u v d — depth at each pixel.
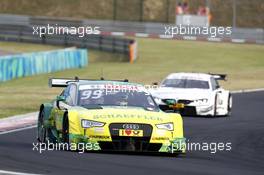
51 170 33.62
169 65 157.50
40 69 135.00
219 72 147.12
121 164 36.47
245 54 187.25
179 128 41.34
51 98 88.19
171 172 34.72
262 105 86.44
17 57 125.81
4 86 111.38
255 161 41.28
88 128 39.91
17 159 37.09
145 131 40.22
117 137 39.94
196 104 70.62
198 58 174.62
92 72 137.25
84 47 186.75
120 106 42.44
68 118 40.56
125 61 165.75
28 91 100.19
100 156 38.94
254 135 56.03
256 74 145.38
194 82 73.81
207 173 35.16
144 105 42.84
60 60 143.25
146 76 130.88
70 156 38.50
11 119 62.75
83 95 43.12
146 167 35.94
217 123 65.00
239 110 79.56
